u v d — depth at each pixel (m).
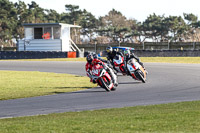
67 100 25.67
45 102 24.92
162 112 19.00
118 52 36.66
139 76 35.50
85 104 23.66
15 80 41.38
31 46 103.50
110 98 26.17
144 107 21.23
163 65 61.19
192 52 82.88
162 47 100.25
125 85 34.44
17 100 26.17
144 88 31.73
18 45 104.75
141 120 16.89
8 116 20.00
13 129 15.62
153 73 47.34
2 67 65.56
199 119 16.80
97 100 25.33
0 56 91.94
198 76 41.84
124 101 24.52
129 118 17.47
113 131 14.73
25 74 50.41
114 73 30.91
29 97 27.59
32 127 15.94
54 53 89.88
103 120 17.12
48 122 17.00
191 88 30.92
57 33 103.31
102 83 29.78
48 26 103.19
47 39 102.00
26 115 20.05
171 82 36.25
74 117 18.34
